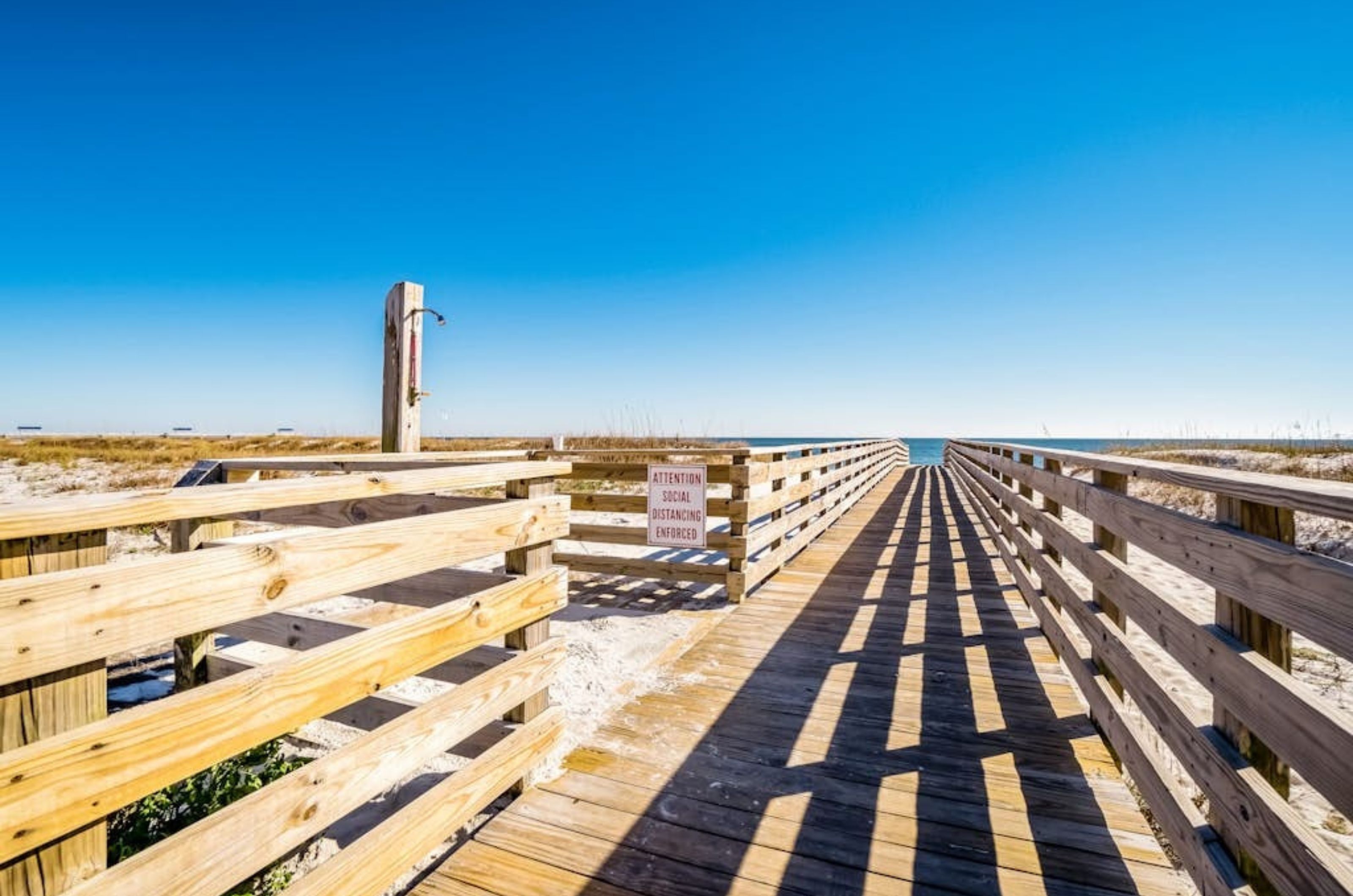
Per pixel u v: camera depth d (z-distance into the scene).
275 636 3.05
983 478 8.87
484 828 2.30
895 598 5.44
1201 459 16.39
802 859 2.14
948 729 3.04
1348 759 1.17
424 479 1.95
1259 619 1.58
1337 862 1.17
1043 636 4.41
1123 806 2.41
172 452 23.19
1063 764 2.71
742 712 3.24
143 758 1.28
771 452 5.89
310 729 3.30
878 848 2.19
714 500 5.40
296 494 1.57
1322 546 7.54
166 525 8.15
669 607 5.32
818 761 2.76
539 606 2.54
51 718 1.20
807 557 7.18
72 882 1.22
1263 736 1.46
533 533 2.50
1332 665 4.29
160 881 1.31
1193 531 1.87
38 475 15.91
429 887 2.01
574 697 3.46
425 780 2.81
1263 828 1.42
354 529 1.75
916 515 10.76
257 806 1.49
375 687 1.79
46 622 1.16
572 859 2.14
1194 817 1.82
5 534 1.11
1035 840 2.22
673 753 2.83
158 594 1.31
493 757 2.29
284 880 2.23
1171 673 4.25
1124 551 2.78
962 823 2.32
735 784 2.58
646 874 2.07
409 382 4.89
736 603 5.29
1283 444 18.56
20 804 1.11
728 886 2.02
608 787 2.56
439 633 2.03
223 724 1.42
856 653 4.10
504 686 2.33
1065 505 3.56
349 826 2.52
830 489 9.38
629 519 9.95
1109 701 2.63
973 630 4.55
